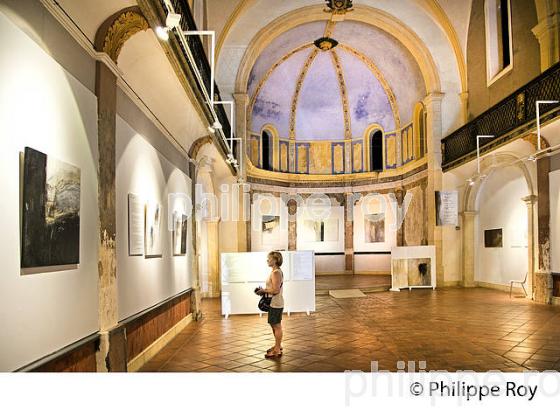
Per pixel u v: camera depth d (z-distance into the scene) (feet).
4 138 10.98
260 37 59.41
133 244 21.24
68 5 14.65
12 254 11.27
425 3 59.62
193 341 28.12
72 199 14.35
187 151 36.63
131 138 21.59
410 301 46.19
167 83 23.86
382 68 73.26
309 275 39.50
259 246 73.77
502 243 53.72
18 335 11.46
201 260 53.06
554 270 42.22
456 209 61.05
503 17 54.95
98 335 16.42
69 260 14.15
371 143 80.74
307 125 81.92
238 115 59.77
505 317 35.19
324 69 76.95
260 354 24.61
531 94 41.98
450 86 62.59
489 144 49.21
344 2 59.62
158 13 17.40
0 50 10.89
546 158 42.96
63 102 14.17
